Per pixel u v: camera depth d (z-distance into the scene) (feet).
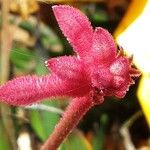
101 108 0.59
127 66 0.25
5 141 0.54
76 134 0.54
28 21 0.62
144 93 0.52
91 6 0.63
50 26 0.62
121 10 0.63
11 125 0.55
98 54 0.24
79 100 0.26
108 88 0.24
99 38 0.25
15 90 0.23
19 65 0.59
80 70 0.24
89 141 0.58
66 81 0.24
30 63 0.59
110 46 0.25
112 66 0.24
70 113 0.27
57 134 0.28
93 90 0.25
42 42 0.61
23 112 0.55
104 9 0.63
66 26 0.25
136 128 0.61
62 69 0.24
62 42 0.61
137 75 0.25
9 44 0.57
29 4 0.62
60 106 0.54
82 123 0.59
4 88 0.23
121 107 0.60
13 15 0.62
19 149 0.55
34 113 0.55
